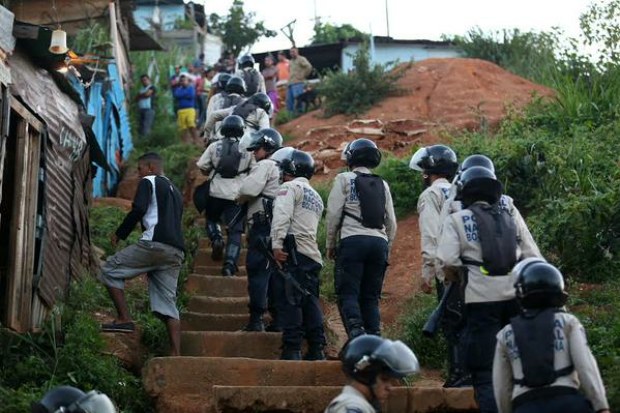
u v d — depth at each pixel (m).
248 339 9.39
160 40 31.61
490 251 6.90
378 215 8.81
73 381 8.16
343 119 17.83
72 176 10.66
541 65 20.05
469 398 7.80
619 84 15.20
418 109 17.50
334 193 8.88
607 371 7.79
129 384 8.59
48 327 8.80
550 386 5.75
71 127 10.64
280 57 23.84
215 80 14.84
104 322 9.83
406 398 7.82
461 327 7.21
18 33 9.15
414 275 11.41
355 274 8.75
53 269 9.79
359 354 5.28
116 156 17.56
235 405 7.87
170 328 9.01
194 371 8.42
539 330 5.85
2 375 8.15
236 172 11.39
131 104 21.23
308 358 9.00
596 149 12.53
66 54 9.89
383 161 14.22
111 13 18.44
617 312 9.08
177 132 20.67
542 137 13.39
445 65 18.78
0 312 8.80
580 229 10.32
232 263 11.03
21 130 9.12
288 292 8.82
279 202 8.93
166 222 9.08
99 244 12.51
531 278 5.94
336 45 27.95
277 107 20.61
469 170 7.19
